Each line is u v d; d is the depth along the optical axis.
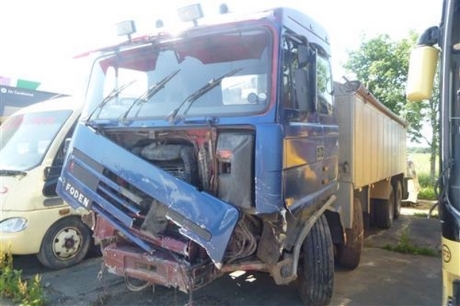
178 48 3.71
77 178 3.85
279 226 3.22
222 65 3.50
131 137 3.93
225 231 3.01
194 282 3.23
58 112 5.99
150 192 3.34
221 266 3.13
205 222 3.07
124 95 4.00
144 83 3.91
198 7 3.52
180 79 3.68
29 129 6.02
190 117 3.41
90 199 3.72
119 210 3.54
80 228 5.69
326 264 4.06
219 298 4.53
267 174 3.05
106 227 3.88
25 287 4.52
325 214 4.89
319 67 4.16
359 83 5.34
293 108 3.45
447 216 2.73
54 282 5.02
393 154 9.05
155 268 3.41
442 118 2.89
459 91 2.91
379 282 5.23
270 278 5.12
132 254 3.52
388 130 8.31
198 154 3.45
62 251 5.49
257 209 3.04
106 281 5.04
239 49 3.42
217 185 3.28
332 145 4.64
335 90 5.46
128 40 3.96
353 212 5.50
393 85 15.12
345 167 5.37
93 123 3.98
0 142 6.16
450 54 2.95
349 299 4.64
